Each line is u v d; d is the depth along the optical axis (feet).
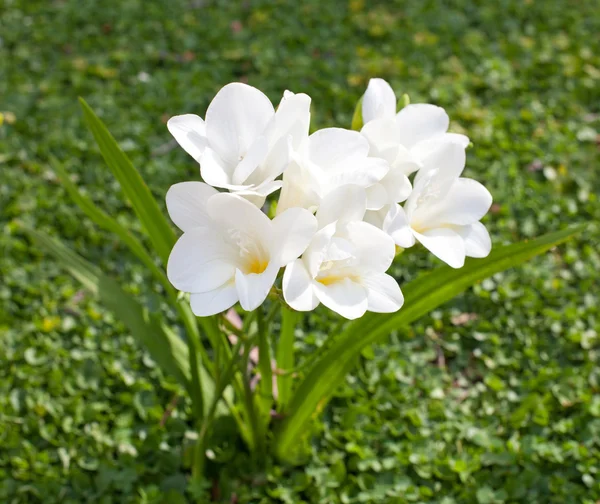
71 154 2.59
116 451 1.88
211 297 1.35
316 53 3.12
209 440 1.84
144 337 1.71
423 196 1.44
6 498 1.80
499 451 1.85
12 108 2.77
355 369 2.01
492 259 1.54
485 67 2.98
